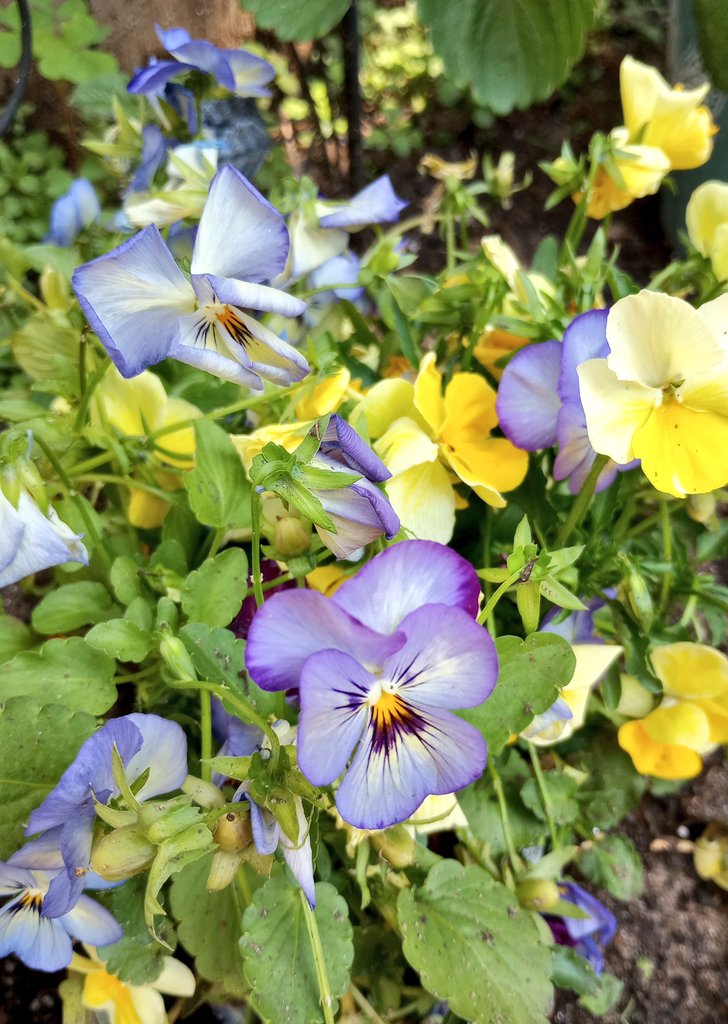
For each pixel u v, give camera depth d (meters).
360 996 0.20
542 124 0.55
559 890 0.23
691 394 0.17
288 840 0.14
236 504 0.19
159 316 0.16
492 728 0.17
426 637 0.13
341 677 0.13
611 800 0.25
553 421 0.19
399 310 0.22
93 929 0.17
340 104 0.48
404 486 0.19
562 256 0.23
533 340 0.20
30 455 0.16
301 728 0.13
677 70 0.45
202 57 0.21
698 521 0.25
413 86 0.56
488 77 0.19
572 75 0.56
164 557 0.20
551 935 0.22
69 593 0.20
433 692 0.14
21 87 0.22
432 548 0.14
